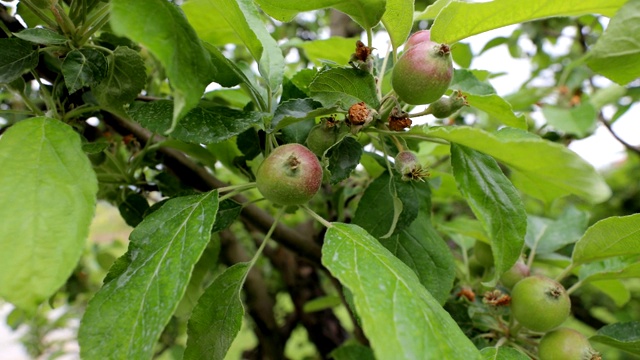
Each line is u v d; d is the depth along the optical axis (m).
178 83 0.10
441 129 0.13
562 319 0.16
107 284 0.12
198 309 0.14
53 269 0.10
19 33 0.13
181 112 0.10
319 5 0.14
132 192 0.21
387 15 0.15
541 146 0.12
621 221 0.16
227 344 0.14
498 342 0.17
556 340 0.16
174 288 0.11
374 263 0.11
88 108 0.16
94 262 0.44
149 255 0.12
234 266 0.15
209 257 0.21
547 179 0.14
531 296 0.16
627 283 0.47
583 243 0.17
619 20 0.15
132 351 0.10
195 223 0.12
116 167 0.22
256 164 0.19
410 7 0.15
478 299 0.21
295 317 0.41
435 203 0.40
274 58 0.18
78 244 0.10
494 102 0.18
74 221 0.10
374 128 0.15
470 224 0.23
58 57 0.16
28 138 0.11
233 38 0.22
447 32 0.15
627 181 0.57
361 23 0.15
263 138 0.17
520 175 0.17
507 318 0.21
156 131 0.14
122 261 0.13
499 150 0.13
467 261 0.24
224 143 0.20
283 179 0.13
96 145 0.15
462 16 0.15
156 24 0.10
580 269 0.20
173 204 0.13
